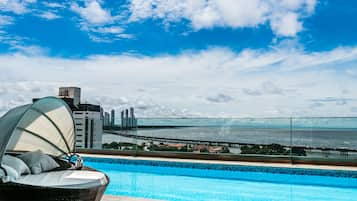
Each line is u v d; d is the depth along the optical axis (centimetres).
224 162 1196
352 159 1087
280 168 1082
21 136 682
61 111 711
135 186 970
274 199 827
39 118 676
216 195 863
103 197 704
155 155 1366
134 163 1289
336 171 1013
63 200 492
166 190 921
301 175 1053
